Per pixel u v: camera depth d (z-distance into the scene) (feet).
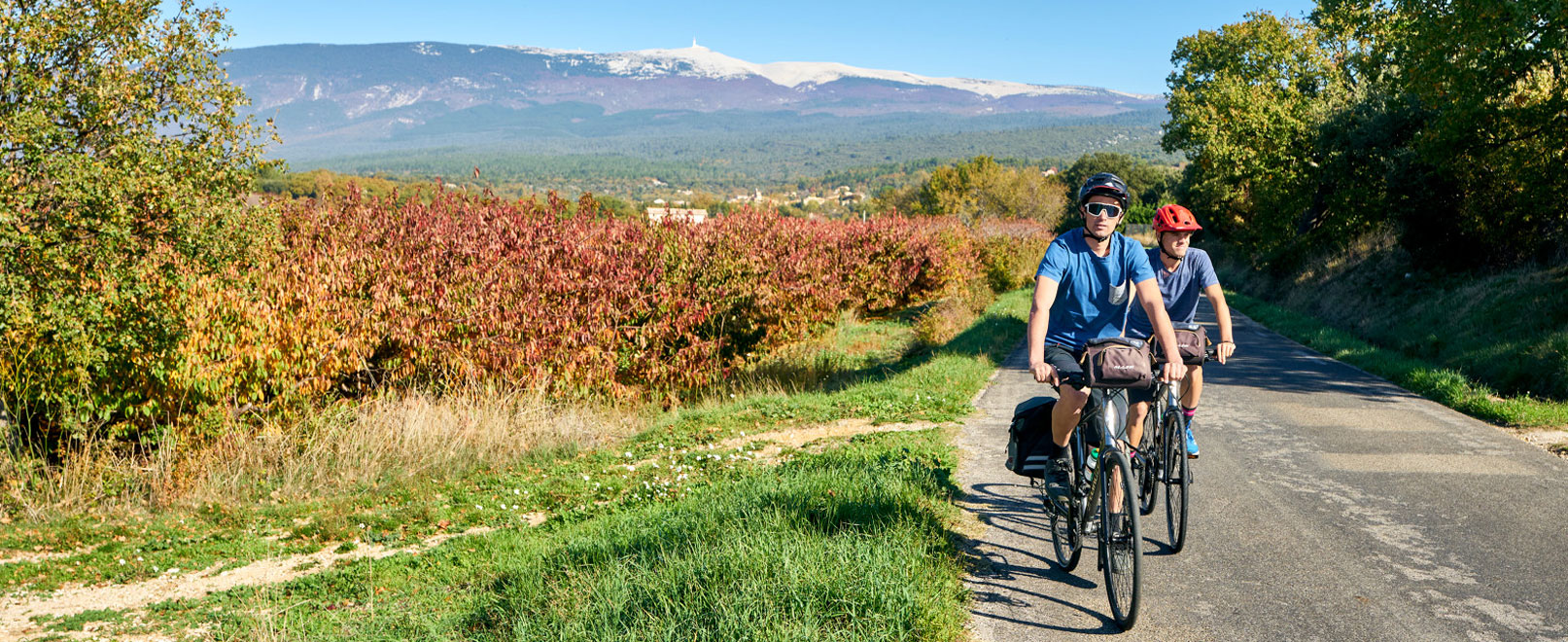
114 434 33.63
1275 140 121.60
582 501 26.84
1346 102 106.83
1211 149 139.95
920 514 18.86
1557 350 40.06
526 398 40.32
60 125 31.45
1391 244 87.04
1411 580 15.89
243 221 34.88
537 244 47.34
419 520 26.48
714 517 19.02
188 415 34.55
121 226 31.01
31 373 33.01
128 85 32.04
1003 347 56.08
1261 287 123.03
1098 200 13.98
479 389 40.34
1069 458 15.15
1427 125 72.02
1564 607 14.58
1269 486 22.62
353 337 38.47
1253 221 139.95
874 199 508.94
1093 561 16.92
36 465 32.91
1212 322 78.48
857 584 14.28
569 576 17.35
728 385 49.85
